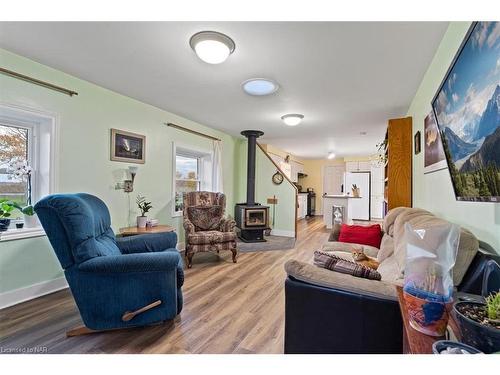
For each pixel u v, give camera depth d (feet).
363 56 7.16
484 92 3.48
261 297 8.55
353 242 9.94
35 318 6.93
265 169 20.16
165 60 7.70
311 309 4.48
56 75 8.57
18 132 8.39
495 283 3.51
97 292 5.82
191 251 11.82
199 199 14.17
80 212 5.92
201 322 6.92
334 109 11.89
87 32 6.33
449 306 2.90
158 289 6.19
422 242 3.19
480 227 4.67
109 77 9.04
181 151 14.92
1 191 8.11
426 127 8.16
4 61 7.39
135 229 10.59
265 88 9.56
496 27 3.10
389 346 4.02
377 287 4.20
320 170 32.71
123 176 11.02
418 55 7.06
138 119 11.61
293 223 19.21
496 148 3.24
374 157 28.17
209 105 11.88
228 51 6.57
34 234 8.11
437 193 7.14
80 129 9.36
